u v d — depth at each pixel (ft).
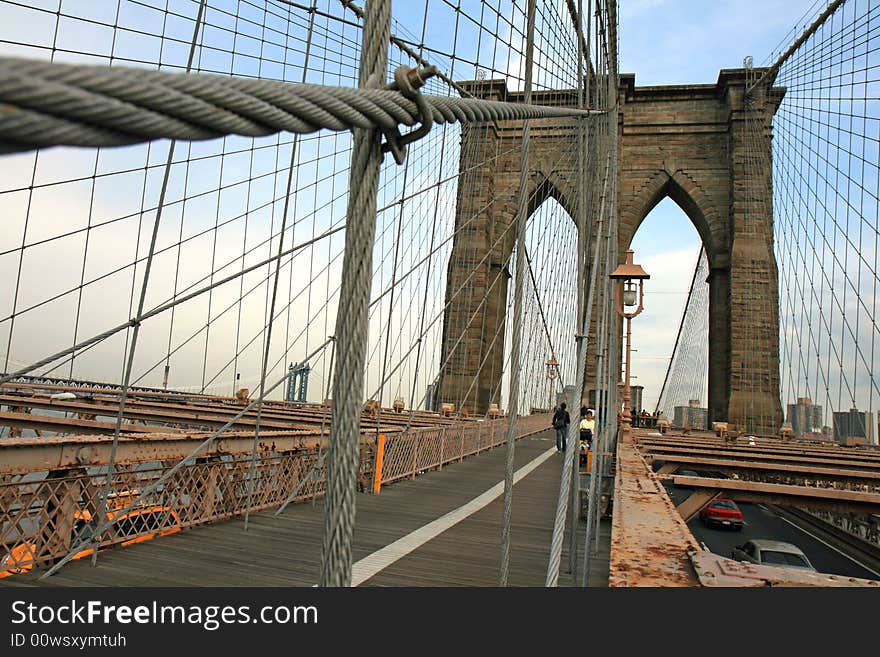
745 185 114.01
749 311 108.06
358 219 3.92
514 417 10.18
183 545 17.74
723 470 40.96
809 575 6.42
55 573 14.43
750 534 64.90
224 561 16.33
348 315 3.91
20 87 1.69
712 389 116.16
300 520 22.50
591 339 74.64
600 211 21.77
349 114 3.39
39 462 14.79
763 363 105.60
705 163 121.29
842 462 43.01
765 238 111.14
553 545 9.04
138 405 40.60
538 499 32.48
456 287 106.63
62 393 42.24
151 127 2.17
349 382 3.87
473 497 31.81
